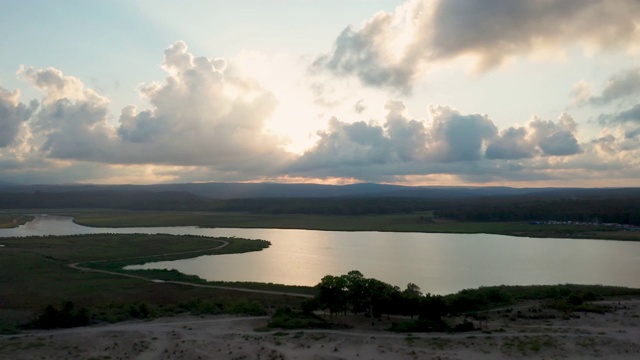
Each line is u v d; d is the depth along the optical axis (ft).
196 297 267.59
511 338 158.10
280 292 284.82
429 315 183.83
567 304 216.54
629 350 148.25
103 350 148.36
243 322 187.52
